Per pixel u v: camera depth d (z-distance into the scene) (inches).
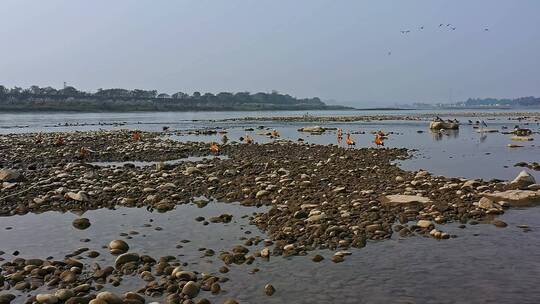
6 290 362.9
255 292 358.6
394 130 2509.8
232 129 2726.4
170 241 491.8
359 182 797.2
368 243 469.7
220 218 577.3
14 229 547.2
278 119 4446.4
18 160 1156.5
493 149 1419.8
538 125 2837.1
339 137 1772.9
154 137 1989.4
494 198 647.1
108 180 830.5
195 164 1048.2
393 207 605.3
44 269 395.5
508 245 456.4
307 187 748.0
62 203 672.4
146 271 396.5
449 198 647.1
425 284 368.2
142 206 660.7
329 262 419.2
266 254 435.8
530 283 366.0
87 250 464.1
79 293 354.9
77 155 1241.4
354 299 343.9
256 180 811.4
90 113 7529.5
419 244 463.8
